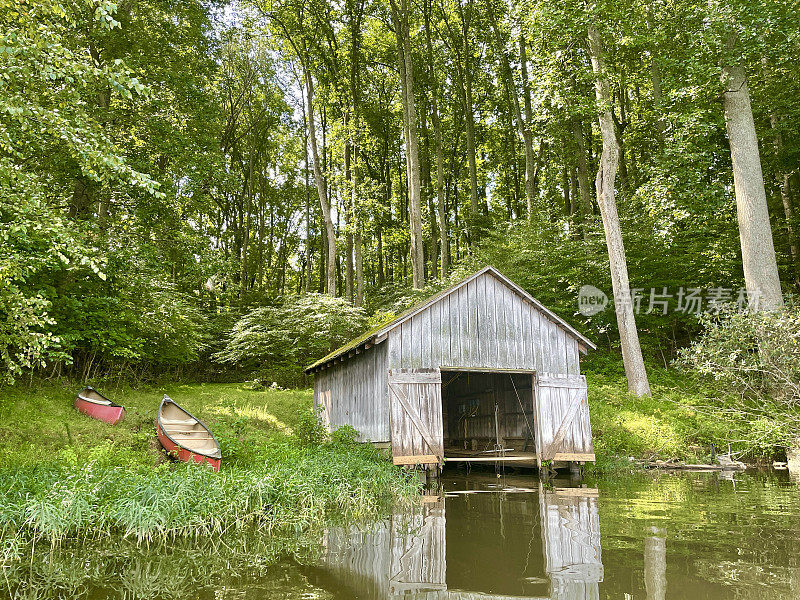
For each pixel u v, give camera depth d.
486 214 39.81
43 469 8.40
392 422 12.34
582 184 26.56
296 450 11.26
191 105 18.34
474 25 32.47
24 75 6.25
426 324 13.19
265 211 41.81
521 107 33.34
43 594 4.99
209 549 6.55
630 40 18.19
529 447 15.98
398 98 35.38
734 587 4.65
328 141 31.53
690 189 17.77
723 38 16.02
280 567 5.76
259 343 24.69
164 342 18.92
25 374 14.33
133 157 15.84
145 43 17.55
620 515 7.93
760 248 15.84
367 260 45.09
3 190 7.18
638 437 14.99
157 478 8.12
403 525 7.78
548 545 6.34
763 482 10.98
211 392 20.33
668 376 19.83
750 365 13.54
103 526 7.34
